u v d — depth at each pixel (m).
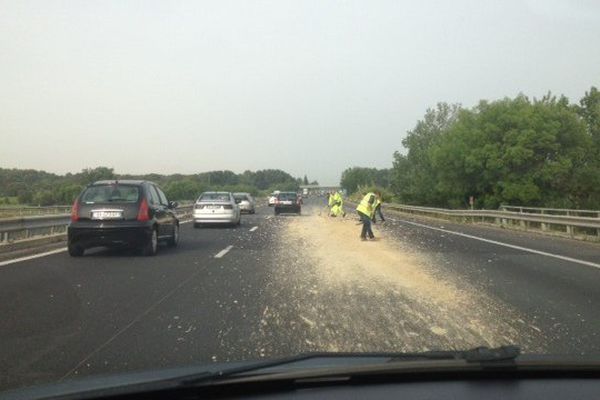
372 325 6.86
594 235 21.73
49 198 60.50
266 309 7.75
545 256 14.45
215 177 139.25
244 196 43.03
